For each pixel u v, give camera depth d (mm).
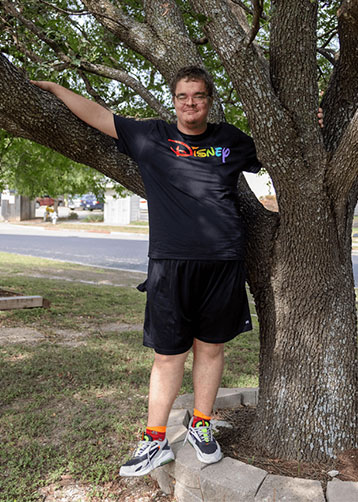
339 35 2574
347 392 2789
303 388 2779
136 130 2580
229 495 2330
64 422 3336
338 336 2793
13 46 3973
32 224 29375
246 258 2928
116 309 7293
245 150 2596
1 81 2566
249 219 2922
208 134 2537
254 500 2291
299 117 2492
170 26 3027
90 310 7125
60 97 2684
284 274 2811
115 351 5062
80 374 4266
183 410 3205
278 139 2463
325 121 2848
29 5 3430
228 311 2537
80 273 11172
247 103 2455
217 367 2688
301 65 2463
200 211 2439
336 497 2246
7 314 6531
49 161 8133
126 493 2604
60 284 9250
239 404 3623
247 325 2639
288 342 2828
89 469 2742
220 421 3266
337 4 4117
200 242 2424
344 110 2791
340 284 2814
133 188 2982
